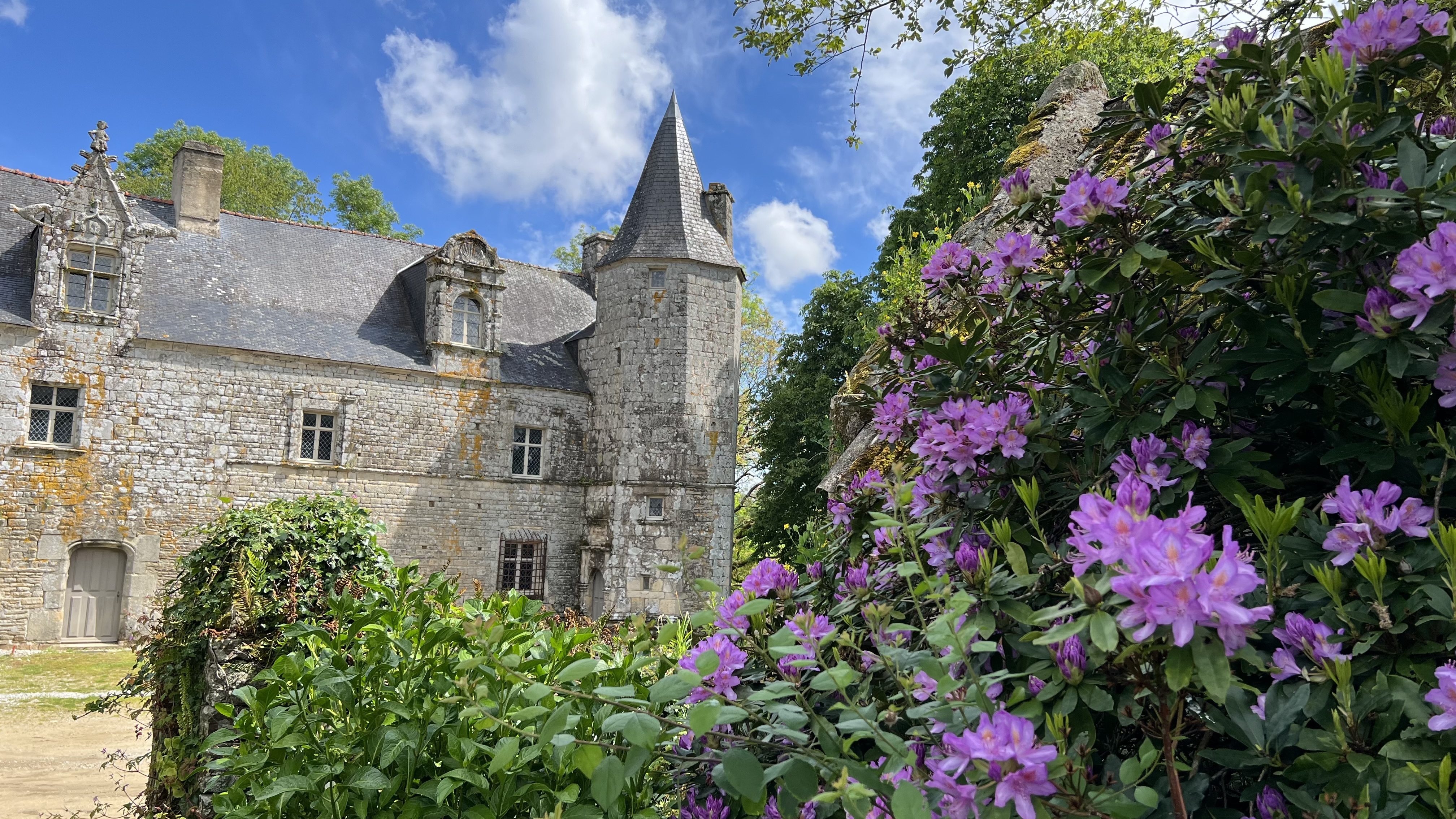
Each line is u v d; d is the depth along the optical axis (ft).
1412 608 3.72
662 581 71.51
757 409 91.30
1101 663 3.79
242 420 61.98
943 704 4.28
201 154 69.31
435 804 7.86
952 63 30.63
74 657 53.42
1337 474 4.93
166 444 59.31
